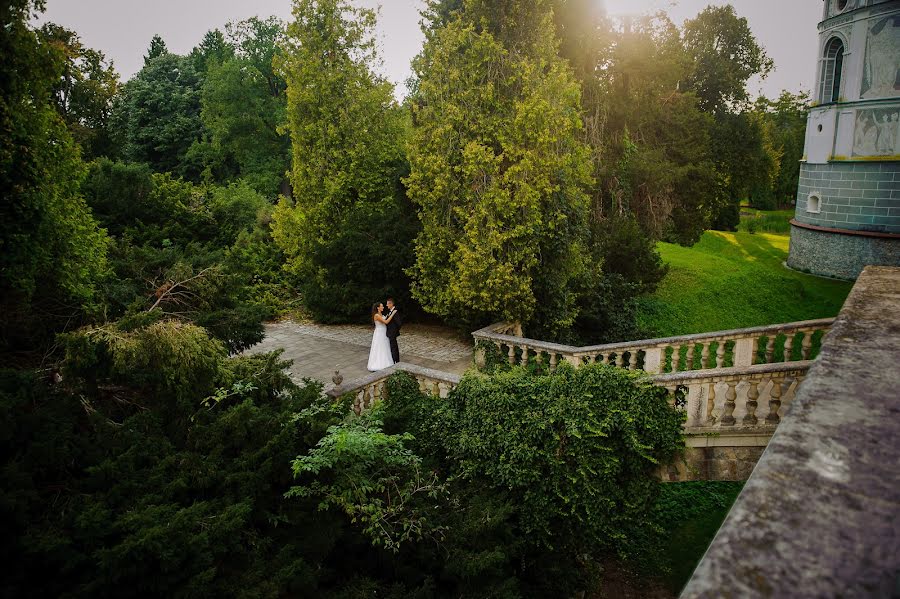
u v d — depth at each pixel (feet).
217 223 73.67
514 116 50.55
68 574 16.66
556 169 49.55
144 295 32.55
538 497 29.43
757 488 4.26
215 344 25.93
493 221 48.29
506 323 50.14
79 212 28.22
